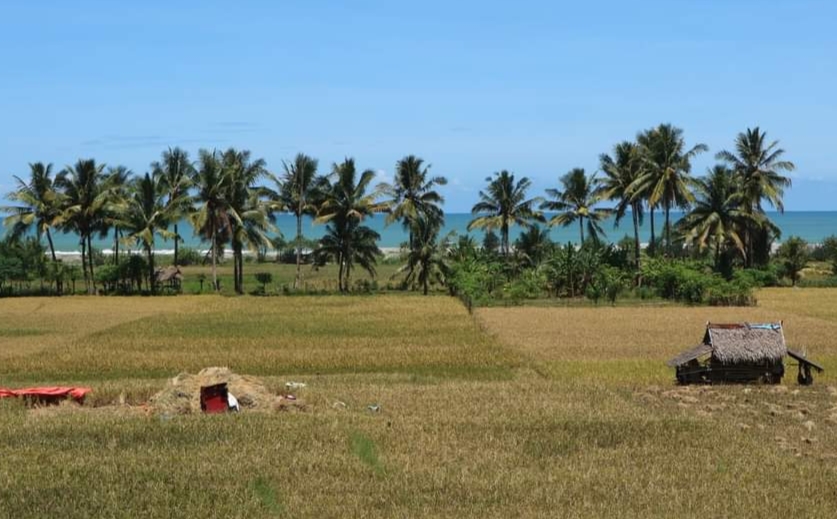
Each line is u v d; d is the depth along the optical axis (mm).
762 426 22766
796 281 82750
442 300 66500
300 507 15039
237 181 74250
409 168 79750
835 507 15328
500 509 15031
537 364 35219
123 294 74125
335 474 16969
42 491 15719
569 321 51594
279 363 35594
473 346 40094
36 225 76062
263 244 77125
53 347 39844
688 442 19953
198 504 15125
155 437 19656
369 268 78875
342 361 36062
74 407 23891
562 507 15148
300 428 20578
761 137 78250
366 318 52781
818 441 20922
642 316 54375
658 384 30375
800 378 30234
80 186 74812
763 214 81188
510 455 18609
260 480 16469
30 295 73750
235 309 59250
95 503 15094
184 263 117688
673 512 14938
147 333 45344
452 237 77812
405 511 14844
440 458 18312
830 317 52688
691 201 73625
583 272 71562
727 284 63281
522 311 58219
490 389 27750
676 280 67688
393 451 18812
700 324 49500
